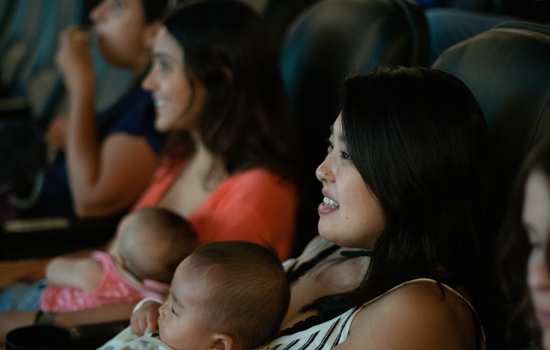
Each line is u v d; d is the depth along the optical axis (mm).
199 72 2705
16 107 5262
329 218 1777
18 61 6352
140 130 3535
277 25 3574
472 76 1948
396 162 1626
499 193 1807
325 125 2654
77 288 2635
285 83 2838
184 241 2494
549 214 1214
